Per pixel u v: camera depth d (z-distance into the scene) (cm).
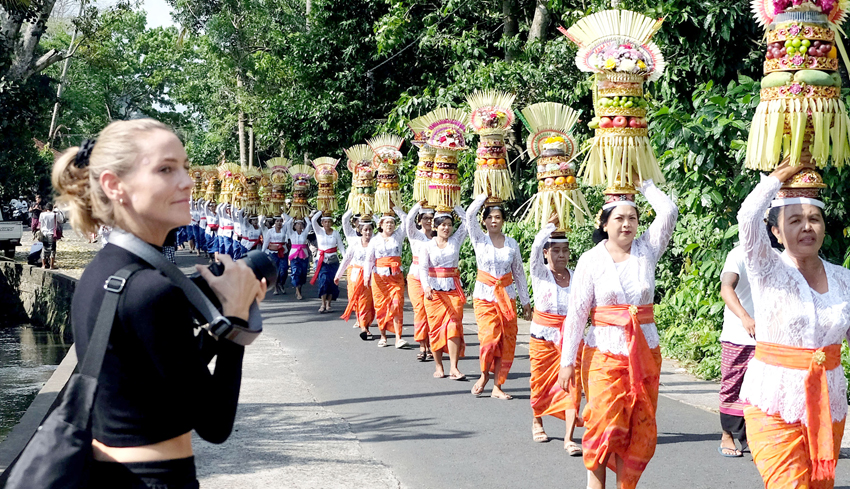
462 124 891
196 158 4991
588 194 1169
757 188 342
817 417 337
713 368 825
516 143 1506
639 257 449
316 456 575
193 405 200
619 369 433
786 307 343
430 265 862
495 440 622
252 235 2002
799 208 341
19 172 2683
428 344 973
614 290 438
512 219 1516
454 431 648
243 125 3775
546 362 609
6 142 2311
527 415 701
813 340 341
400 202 1088
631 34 484
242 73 3294
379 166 1086
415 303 964
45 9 2148
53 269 2278
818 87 332
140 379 201
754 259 346
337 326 1258
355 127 2150
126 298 197
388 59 1948
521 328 1196
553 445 609
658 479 525
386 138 1127
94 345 197
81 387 196
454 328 855
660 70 481
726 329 570
